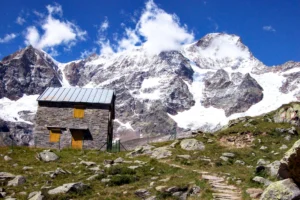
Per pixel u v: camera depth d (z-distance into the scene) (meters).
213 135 56.06
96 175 32.75
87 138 67.06
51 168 37.81
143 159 44.62
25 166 38.81
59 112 68.19
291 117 54.44
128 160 43.25
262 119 58.22
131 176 32.31
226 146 49.25
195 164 39.28
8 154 46.97
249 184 27.12
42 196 26.41
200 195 26.17
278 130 50.56
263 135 49.84
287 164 19.64
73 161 42.53
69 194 27.41
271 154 41.81
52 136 67.38
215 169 36.47
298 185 19.44
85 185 28.94
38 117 68.06
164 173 34.66
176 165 39.41
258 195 24.23
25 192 28.58
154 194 27.14
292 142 46.59
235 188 27.33
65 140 67.06
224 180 30.03
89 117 67.81
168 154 45.81
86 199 26.89
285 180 19.72
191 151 47.25
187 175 32.38
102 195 27.75
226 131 53.53
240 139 50.09
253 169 33.31
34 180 32.41
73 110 68.12
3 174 33.16
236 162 39.03
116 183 30.78
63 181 31.88
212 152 45.28
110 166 36.69
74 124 67.56
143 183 30.78
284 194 19.11
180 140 53.28
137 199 26.81
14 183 31.03
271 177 27.31
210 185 27.83
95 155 49.16
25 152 49.56
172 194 26.98
